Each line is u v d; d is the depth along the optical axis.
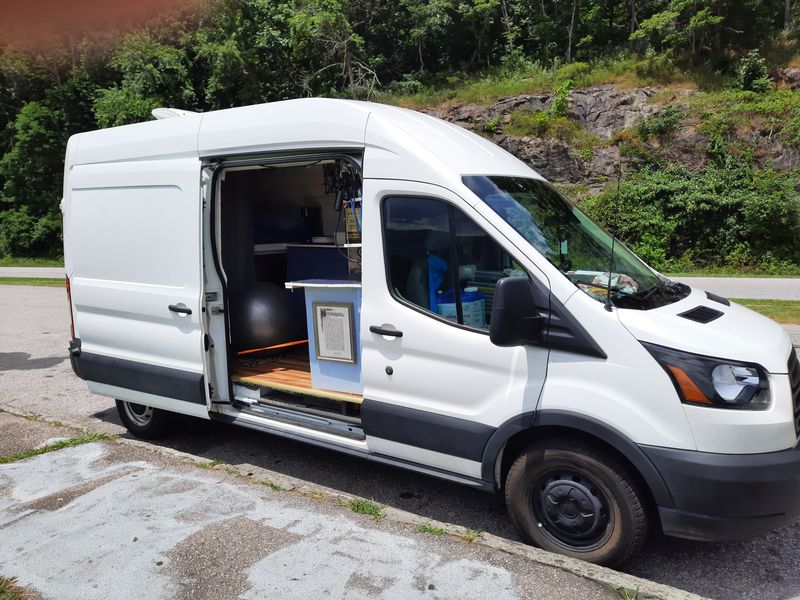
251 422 4.99
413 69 35.72
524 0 35.25
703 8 26.72
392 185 4.03
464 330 3.78
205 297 4.98
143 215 5.29
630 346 3.32
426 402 3.95
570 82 27.02
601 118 26.38
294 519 4.00
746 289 16.22
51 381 8.30
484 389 3.71
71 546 3.75
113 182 5.48
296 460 5.39
